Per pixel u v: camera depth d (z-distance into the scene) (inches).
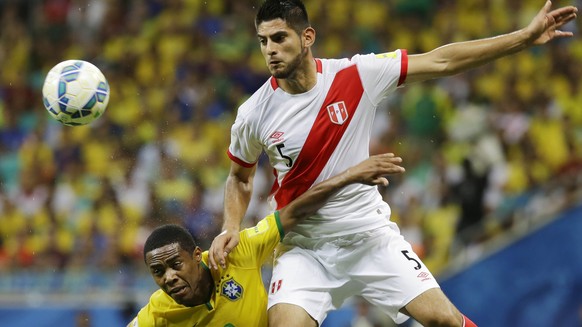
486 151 1779.0
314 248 845.8
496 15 2188.7
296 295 823.1
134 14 2250.2
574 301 1571.1
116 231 1736.0
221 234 810.2
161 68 2121.1
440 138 1878.7
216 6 2233.0
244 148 837.8
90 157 1916.8
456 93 1955.0
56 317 1531.7
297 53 775.7
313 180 815.1
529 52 2050.9
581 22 2119.8
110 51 2204.7
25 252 1729.8
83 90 826.8
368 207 832.9
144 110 2018.9
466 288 1583.4
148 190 1796.3
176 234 771.4
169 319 810.2
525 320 1574.8
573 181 1628.9
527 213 1611.7
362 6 2214.6
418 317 820.0
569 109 1966.0
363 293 856.3
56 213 1815.9
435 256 1600.6
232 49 2135.8
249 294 813.2
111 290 1542.8
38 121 2039.9
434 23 2203.5
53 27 2265.0
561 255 1581.0
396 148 1823.3
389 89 814.5
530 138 1817.2
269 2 775.1
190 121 1982.0
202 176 1840.6
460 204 1633.9
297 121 800.9
